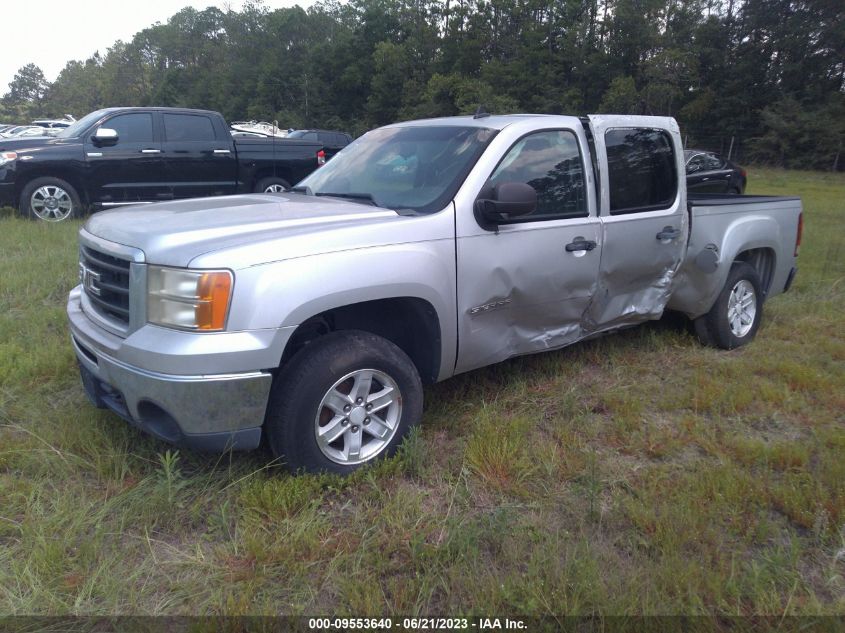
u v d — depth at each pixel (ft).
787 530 10.17
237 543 9.50
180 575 8.91
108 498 10.35
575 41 162.91
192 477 10.91
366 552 9.32
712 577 8.74
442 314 11.87
